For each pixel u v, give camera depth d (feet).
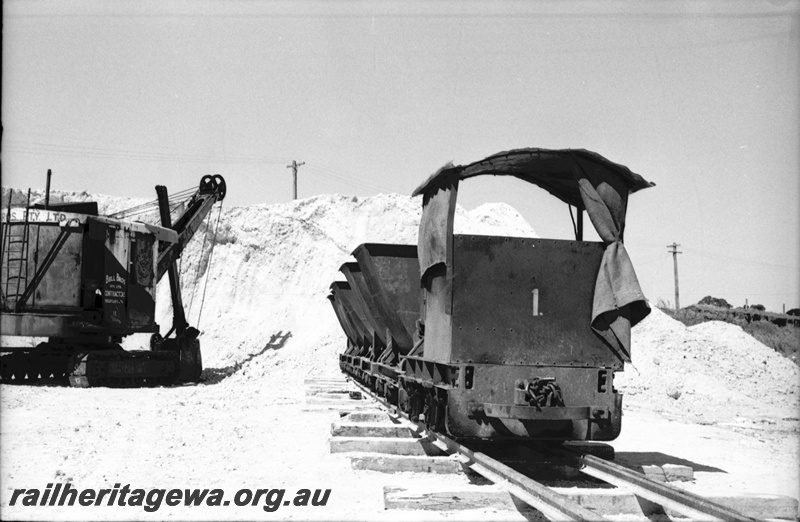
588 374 31.45
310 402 61.16
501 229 158.81
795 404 77.97
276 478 30.83
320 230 157.79
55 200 156.76
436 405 35.06
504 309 31.81
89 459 34.81
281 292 145.38
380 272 56.70
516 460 32.48
